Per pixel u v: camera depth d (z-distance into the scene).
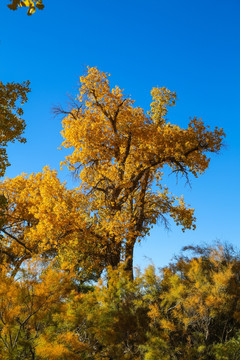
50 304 6.49
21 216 22.09
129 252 16.80
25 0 4.07
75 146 18.12
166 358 6.75
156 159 18.28
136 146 18.45
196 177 18.02
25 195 22.14
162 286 8.35
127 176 18.69
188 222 19.12
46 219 16.42
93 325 7.16
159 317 7.71
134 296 8.10
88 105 18.98
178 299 7.65
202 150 17.94
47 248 15.36
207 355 7.14
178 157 17.62
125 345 7.35
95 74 19.16
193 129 18.14
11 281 6.60
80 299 7.46
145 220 19.11
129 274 8.45
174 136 18.05
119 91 19.28
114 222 16.17
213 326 7.80
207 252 9.55
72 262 15.49
